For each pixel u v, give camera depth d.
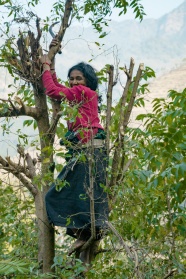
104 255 4.59
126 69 4.03
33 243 5.35
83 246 3.94
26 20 4.47
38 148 4.20
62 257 3.81
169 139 3.69
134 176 3.82
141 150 3.88
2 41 4.38
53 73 4.35
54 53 4.31
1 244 5.39
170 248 4.12
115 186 3.91
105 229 3.82
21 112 4.27
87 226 3.84
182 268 3.95
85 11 5.00
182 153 3.81
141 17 5.39
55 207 3.85
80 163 3.83
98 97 4.23
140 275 3.64
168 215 4.21
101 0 5.22
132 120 4.30
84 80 4.12
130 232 4.30
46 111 4.41
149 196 4.08
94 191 3.84
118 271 4.16
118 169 4.05
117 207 4.10
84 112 3.91
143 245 4.16
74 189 3.84
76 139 3.89
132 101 3.98
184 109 3.67
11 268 2.88
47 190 4.28
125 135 3.99
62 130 3.95
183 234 3.98
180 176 3.52
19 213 5.36
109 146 4.02
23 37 4.36
